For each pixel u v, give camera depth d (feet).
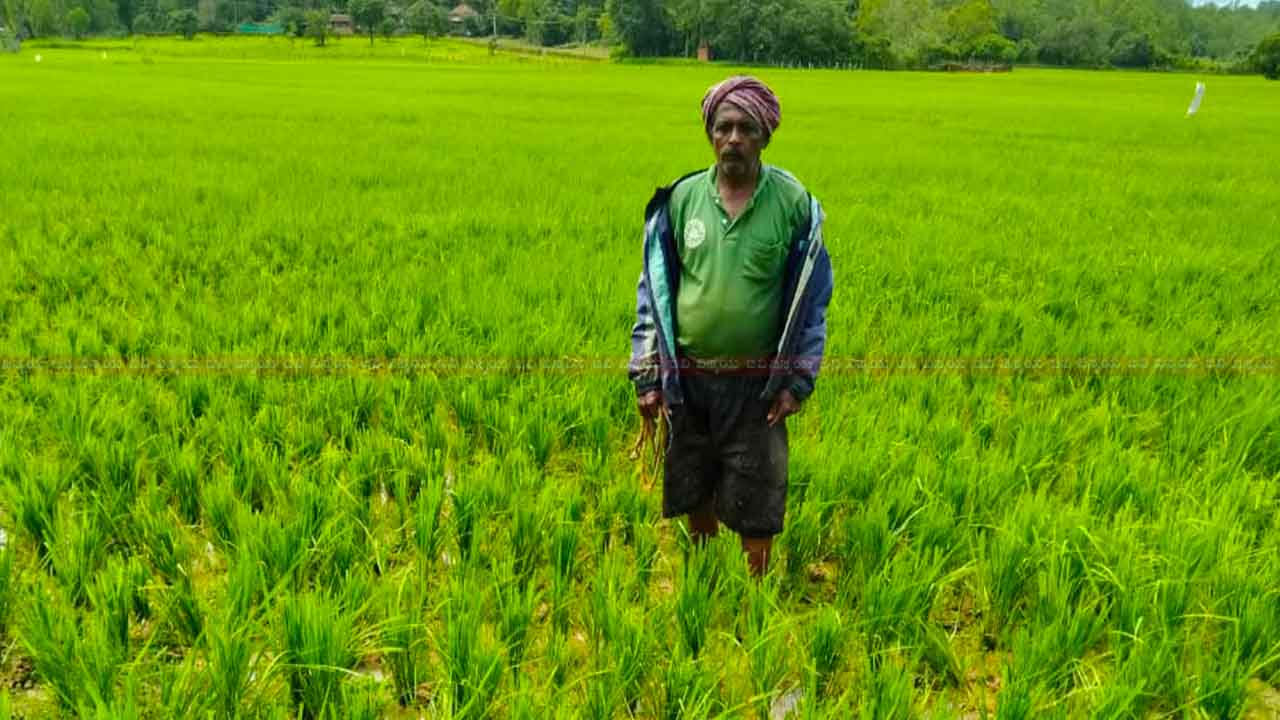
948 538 11.86
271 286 22.71
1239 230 33.65
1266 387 16.99
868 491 13.21
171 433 14.64
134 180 37.86
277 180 39.52
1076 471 13.70
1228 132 82.74
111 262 24.30
